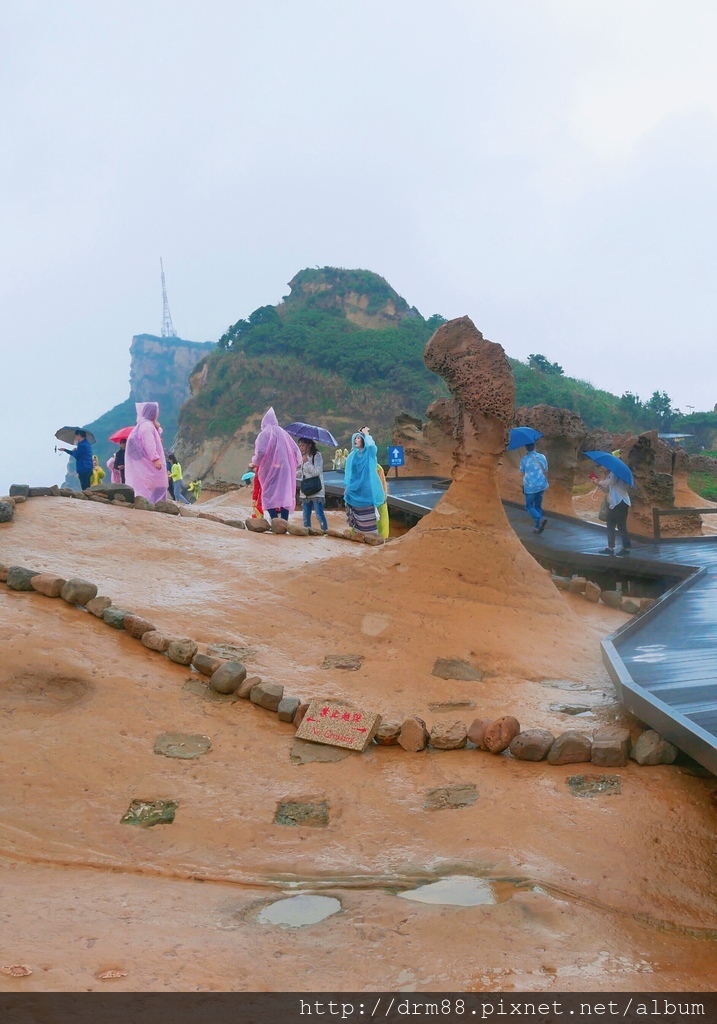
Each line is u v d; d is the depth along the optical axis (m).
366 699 6.46
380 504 12.39
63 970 3.19
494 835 4.73
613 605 10.73
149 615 7.15
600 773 5.47
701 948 3.91
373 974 3.44
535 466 14.43
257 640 7.18
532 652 7.63
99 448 188.62
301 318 113.25
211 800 4.98
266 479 11.76
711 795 5.28
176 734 5.58
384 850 4.64
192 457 96.75
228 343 115.38
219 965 3.39
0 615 6.47
